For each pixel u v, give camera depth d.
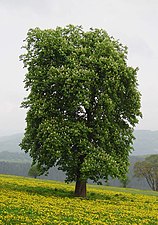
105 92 44.16
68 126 42.28
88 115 45.59
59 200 37.97
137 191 69.25
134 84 47.25
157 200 50.69
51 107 43.31
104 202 41.41
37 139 43.97
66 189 53.19
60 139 40.88
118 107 47.50
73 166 44.09
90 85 43.75
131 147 47.59
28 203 32.72
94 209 33.81
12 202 32.06
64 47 44.03
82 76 42.03
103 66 43.72
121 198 48.94
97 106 44.81
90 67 44.03
